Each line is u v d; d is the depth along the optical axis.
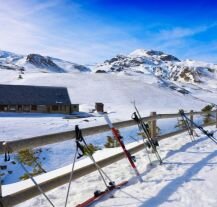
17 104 69.19
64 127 42.84
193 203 4.79
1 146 3.93
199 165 7.21
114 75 134.38
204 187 5.55
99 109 77.31
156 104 99.19
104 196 5.12
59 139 4.98
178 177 6.20
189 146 9.80
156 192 5.29
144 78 186.75
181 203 4.79
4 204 3.79
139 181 5.91
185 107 98.94
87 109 82.56
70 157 26.77
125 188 5.53
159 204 4.76
